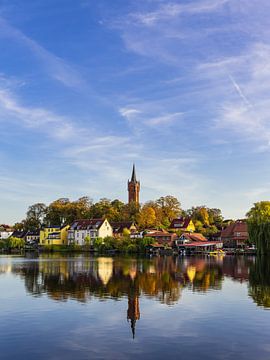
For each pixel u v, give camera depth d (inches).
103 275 2256.4
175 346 911.7
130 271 2519.7
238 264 3169.3
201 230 6998.0
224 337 976.3
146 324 1090.1
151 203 7431.1
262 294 1550.2
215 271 2518.5
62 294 1550.2
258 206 4222.4
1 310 1256.8
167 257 4421.8
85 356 850.1
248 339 961.5
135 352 872.3
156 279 2050.9
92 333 1010.7
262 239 3690.9
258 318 1153.4
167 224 6978.4
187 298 1461.6
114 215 7391.7
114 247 5728.3
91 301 1401.3
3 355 858.1
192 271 2519.7
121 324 1090.7
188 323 1101.1
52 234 7342.5
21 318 1155.3
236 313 1215.6
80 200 7775.6
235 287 1743.4
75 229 6953.7
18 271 2522.1
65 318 1153.4
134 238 5748.0
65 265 3088.1
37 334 1002.7
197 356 848.9
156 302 1382.9
